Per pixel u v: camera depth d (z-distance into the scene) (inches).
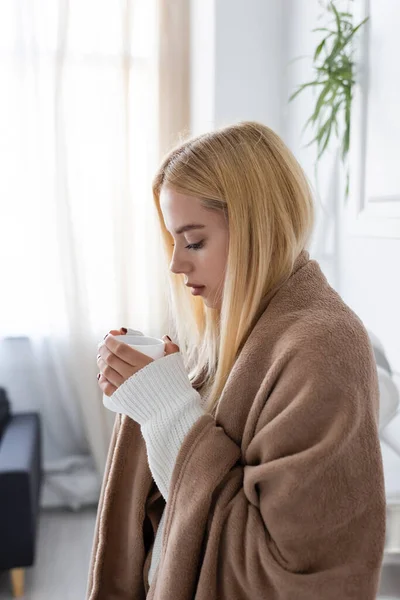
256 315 36.2
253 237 34.8
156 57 126.6
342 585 30.7
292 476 30.2
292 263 35.5
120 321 128.2
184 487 33.7
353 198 76.7
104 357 37.3
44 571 107.0
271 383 33.0
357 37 76.0
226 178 34.6
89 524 124.0
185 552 33.2
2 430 117.6
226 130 36.3
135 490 41.5
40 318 129.0
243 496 32.9
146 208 128.4
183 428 34.9
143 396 35.8
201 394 42.3
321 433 31.0
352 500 30.7
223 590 32.9
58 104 122.1
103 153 126.3
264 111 109.0
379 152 69.7
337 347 31.9
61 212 124.3
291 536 30.5
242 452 34.3
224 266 36.4
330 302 34.4
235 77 107.6
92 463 132.2
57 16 121.4
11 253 127.6
